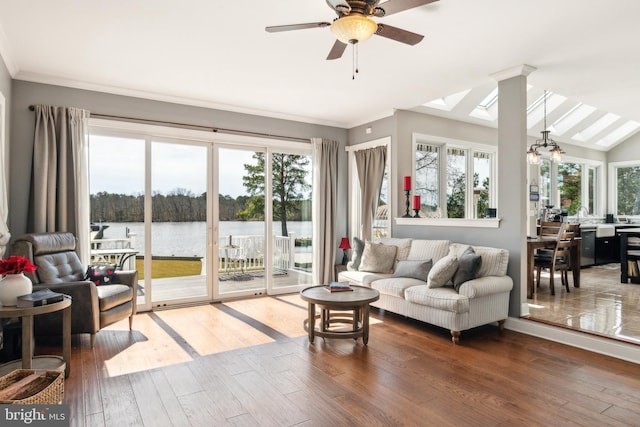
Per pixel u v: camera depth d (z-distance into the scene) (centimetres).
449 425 220
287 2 269
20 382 215
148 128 471
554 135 767
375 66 388
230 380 278
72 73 406
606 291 545
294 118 580
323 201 595
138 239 473
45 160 402
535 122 707
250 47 343
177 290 499
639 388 268
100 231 454
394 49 346
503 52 355
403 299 411
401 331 396
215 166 524
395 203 542
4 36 320
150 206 479
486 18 290
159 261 486
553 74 419
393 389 264
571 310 439
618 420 226
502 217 413
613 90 485
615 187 902
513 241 403
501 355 329
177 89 459
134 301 404
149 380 278
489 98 628
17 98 400
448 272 381
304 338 371
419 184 583
